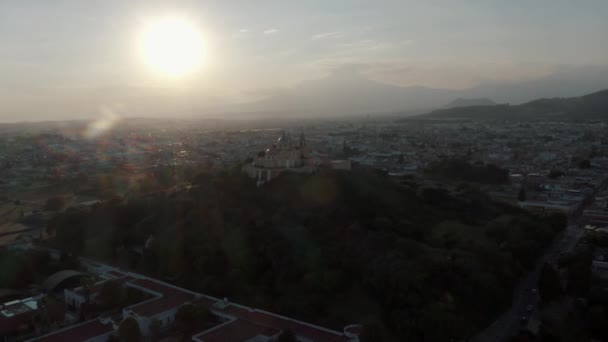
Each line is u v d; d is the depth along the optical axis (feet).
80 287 559.38
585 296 537.65
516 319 496.23
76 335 441.68
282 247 579.07
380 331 410.31
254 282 560.61
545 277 531.50
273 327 445.78
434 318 435.12
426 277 499.10
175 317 477.36
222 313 480.23
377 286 497.05
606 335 453.58
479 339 453.58
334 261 551.18
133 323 431.84
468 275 523.70
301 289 521.24
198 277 590.14
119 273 618.44
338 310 491.72
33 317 485.97
